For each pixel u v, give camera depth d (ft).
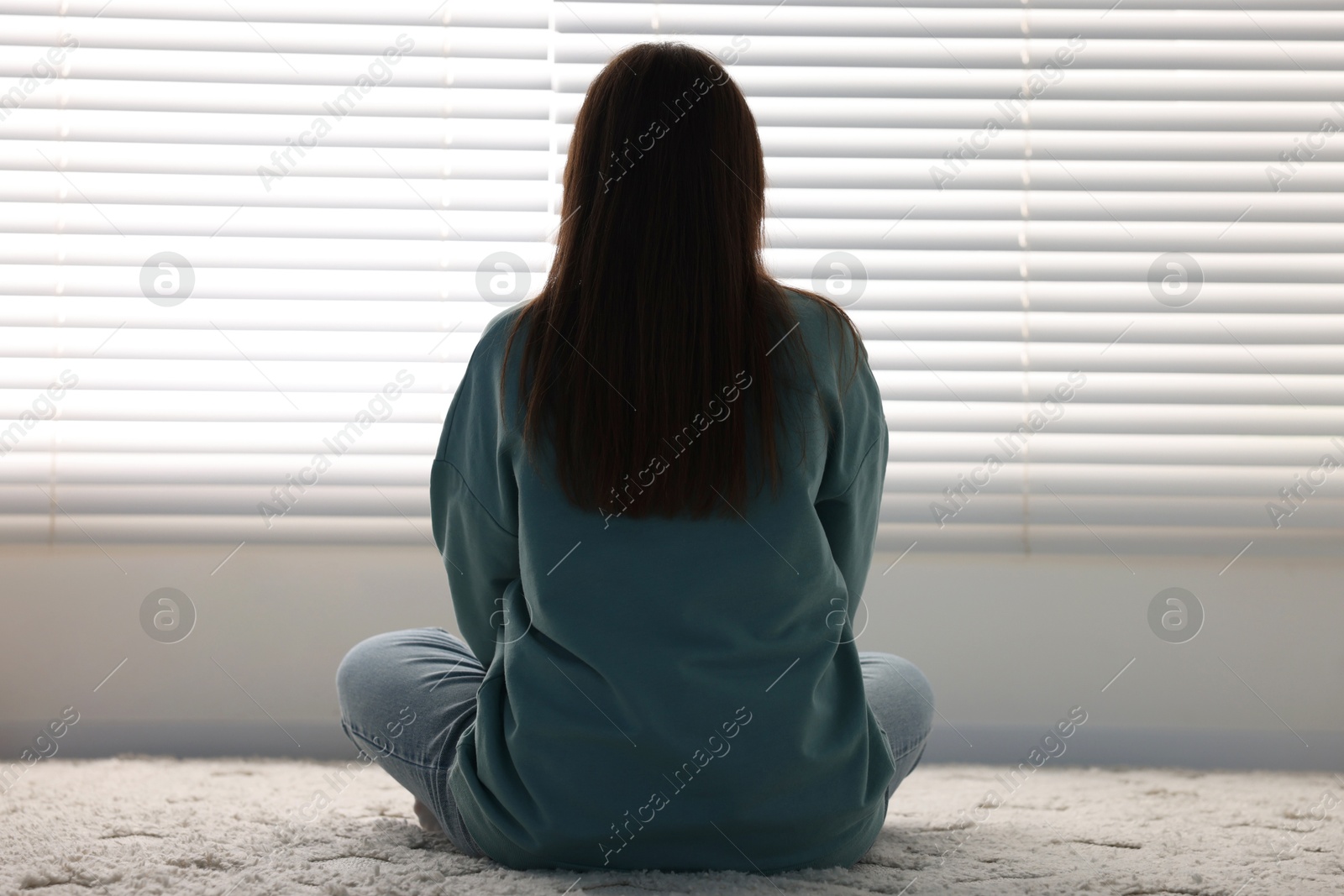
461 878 3.47
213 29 6.23
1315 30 6.41
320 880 3.54
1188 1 6.45
